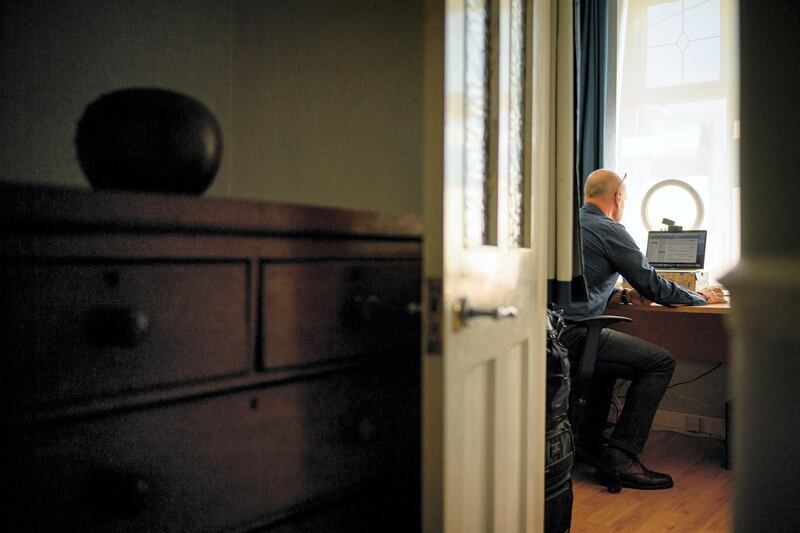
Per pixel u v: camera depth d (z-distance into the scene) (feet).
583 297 8.05
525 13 5.32
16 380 2.36
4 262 2.32
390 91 5.64
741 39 1.97
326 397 3.61
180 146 3.29
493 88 4.33
